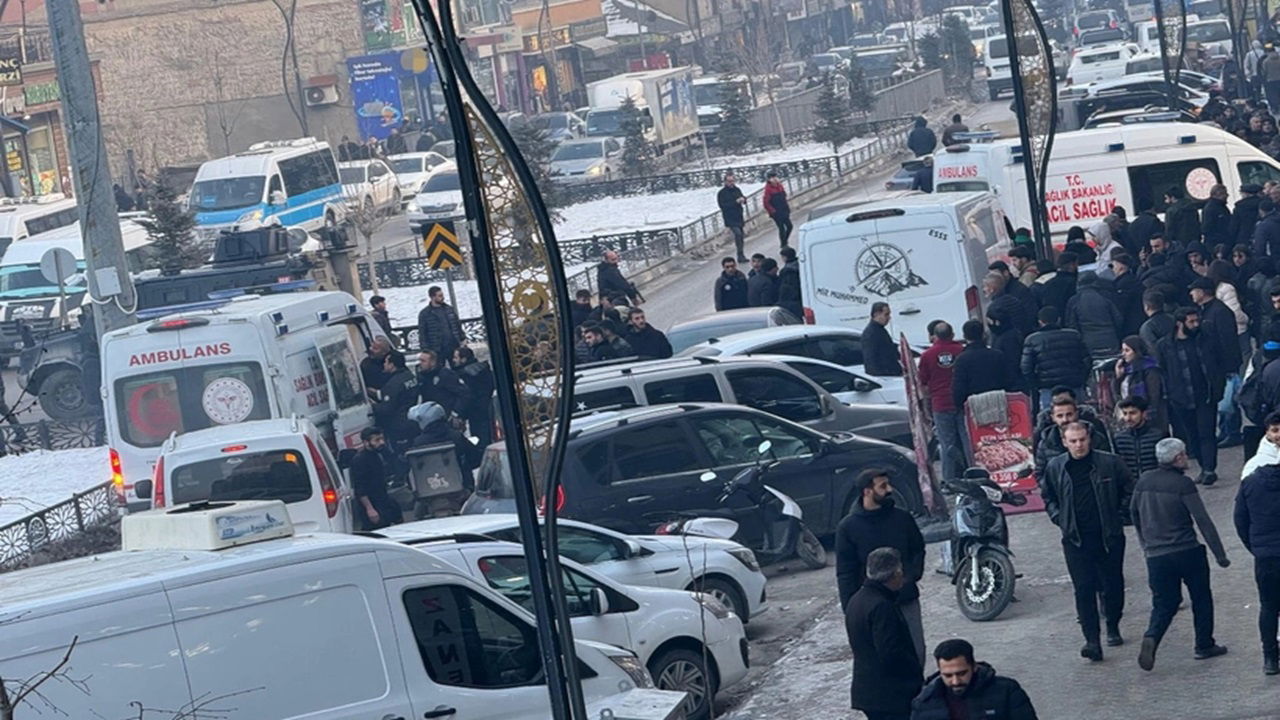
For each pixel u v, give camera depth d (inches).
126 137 3764.8
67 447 1482.5
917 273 1139.3
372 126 3641.7
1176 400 844.0
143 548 510.0
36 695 435.2
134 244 2092.8
